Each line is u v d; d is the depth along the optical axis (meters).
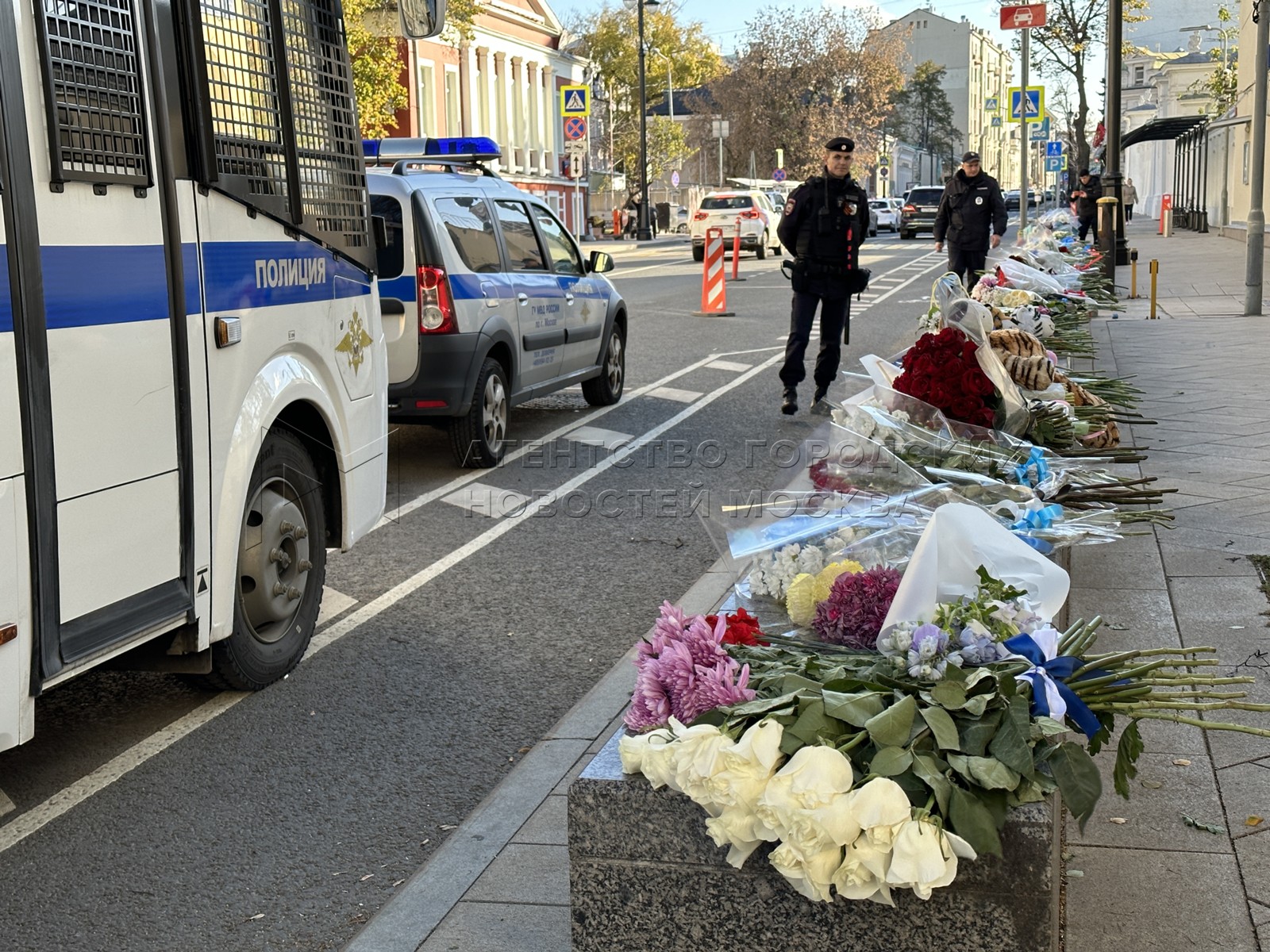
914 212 53.66
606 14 75.75
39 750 4.91
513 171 59.28
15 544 3.70
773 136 71.56
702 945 2.75
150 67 4.39
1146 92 92.88
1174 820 3.75
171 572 4.51
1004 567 3.22
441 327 9.38
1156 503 5.29
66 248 3.92
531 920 3.44
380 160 11.16
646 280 31.41
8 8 3.68
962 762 2.60
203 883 3.90
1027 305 9.43
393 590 6.90
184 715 5.21
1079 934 3.20
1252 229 17.45
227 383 4.85
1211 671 4.76
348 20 28.17
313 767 4.71
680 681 2.90
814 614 3.55
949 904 2.59
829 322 11.69
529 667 5.71
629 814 2.74
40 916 3.74
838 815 2.48
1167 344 14.75
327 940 3.57
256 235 5.10
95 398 4.05
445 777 4.61
